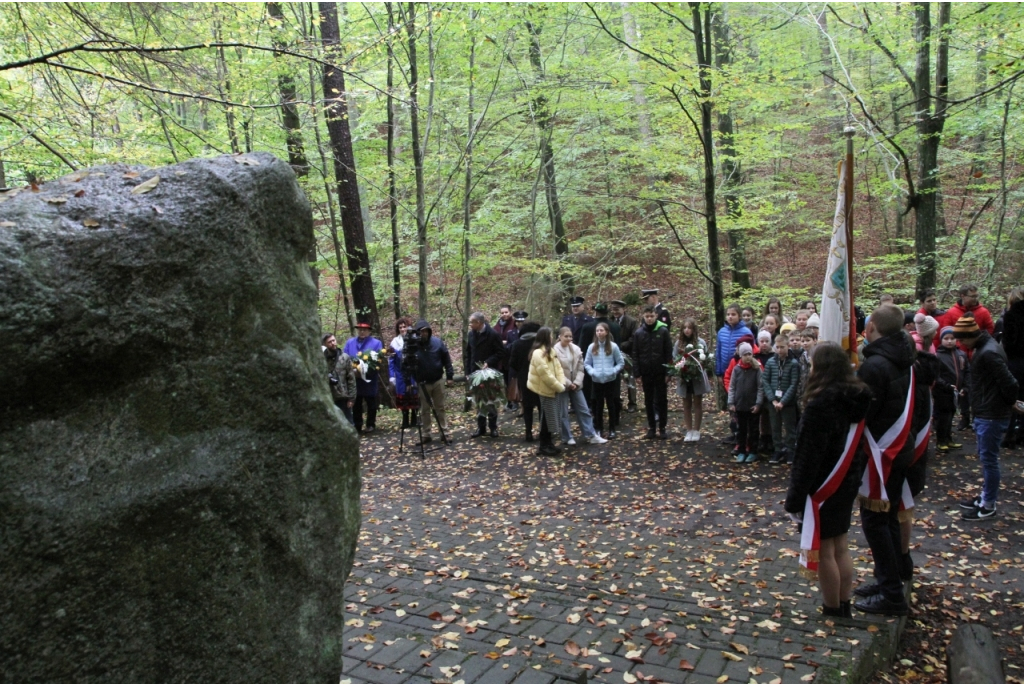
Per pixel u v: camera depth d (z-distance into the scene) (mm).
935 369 6539
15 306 1479
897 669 3713
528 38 12969
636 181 17266
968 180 14531
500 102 13953
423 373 10469
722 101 10039
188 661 1700
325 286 16812
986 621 4250
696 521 6324
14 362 1475
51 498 1517
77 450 1574
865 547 5473
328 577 1997
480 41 12016
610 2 13625
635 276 18969
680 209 15914
